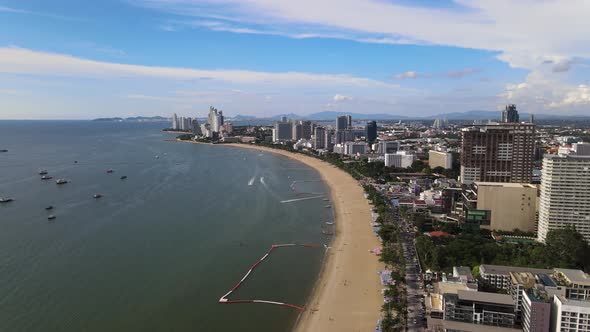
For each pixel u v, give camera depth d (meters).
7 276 197.38
